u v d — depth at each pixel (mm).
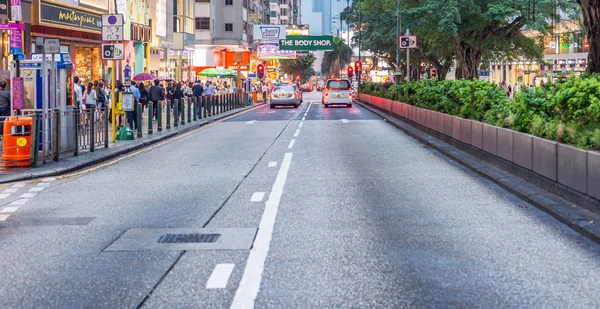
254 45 95750
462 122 17906
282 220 9273
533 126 12047
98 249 7715
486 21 44719
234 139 23422
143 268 6848
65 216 9781
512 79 87000
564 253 7367
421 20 45594
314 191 11828
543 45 51719
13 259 7297
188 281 6355
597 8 17125
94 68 40906
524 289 6059
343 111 44625
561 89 10977
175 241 8070
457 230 8578
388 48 63062
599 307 5551
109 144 20438
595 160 8945
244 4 86688
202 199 11086
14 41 20453
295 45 80688
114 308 5598
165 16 58344
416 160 16688
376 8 58500
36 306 5672
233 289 6090
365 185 12539
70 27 34812
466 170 14711
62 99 17281
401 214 9680
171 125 29812
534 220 9195
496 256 7254
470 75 48562
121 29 20703
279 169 14984
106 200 11148
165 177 13922
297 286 6172
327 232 8500
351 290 6047
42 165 15250
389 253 7406
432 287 6137
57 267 6934
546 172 11055
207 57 80188
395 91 34562
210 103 38438
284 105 52156
